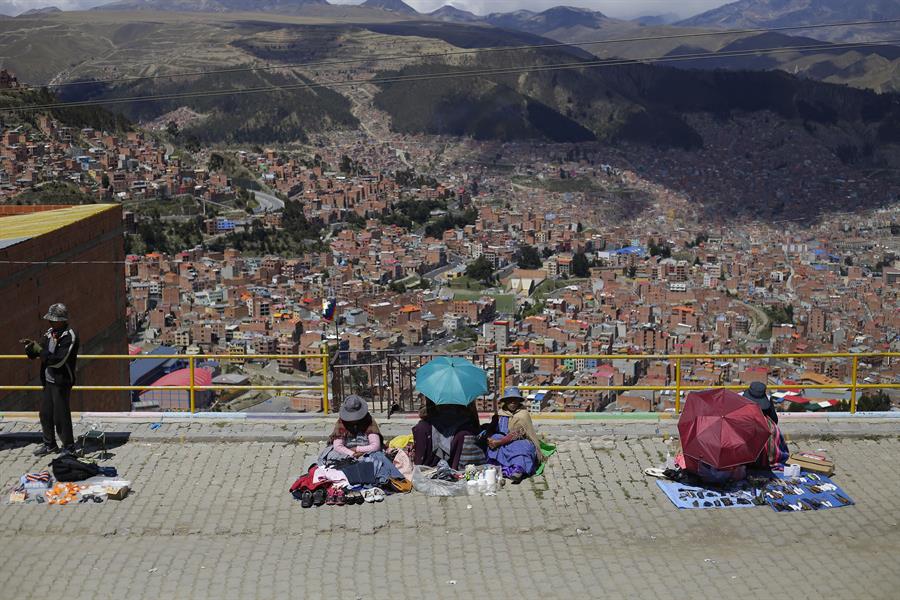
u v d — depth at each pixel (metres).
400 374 14.02
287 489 10.08
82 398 24.06
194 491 10.05
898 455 10.88
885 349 61.47
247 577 8.28
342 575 8.30
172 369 41.28
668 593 7.99
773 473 10.34
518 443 10.43
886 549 8.76
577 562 8.53
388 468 10.10
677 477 10.20
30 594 8.05
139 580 8.27
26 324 20.48
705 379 44.72
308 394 33.69
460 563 8.52
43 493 9.94
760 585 8.11
